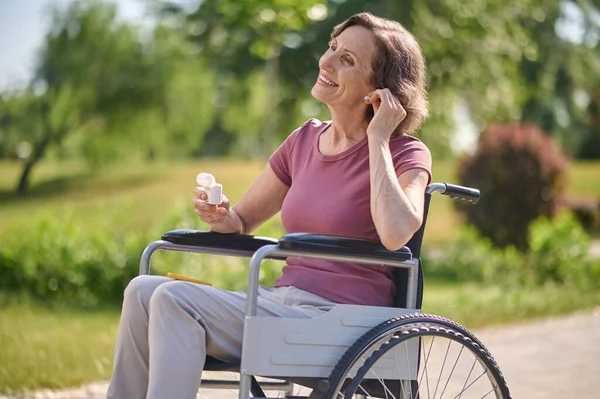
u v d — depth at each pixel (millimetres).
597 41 22953
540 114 30859
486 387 5707
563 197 14180
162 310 3057
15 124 35281
